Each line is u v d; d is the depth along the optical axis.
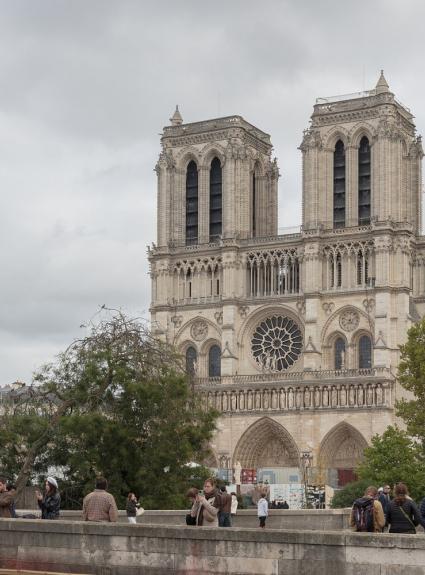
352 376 192.38
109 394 101.88
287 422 195.62
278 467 198.50
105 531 50.78
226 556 47.47
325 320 198.38
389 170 196.62
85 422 96.94
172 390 103.56
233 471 194.75
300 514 86.38
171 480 101.88
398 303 193.50
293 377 197.12
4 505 56.69
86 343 104.12
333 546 44.97
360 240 196.62
